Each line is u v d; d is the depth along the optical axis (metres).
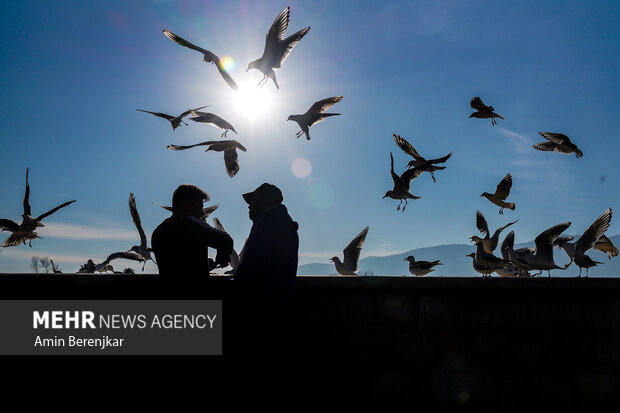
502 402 6.42
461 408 6.43
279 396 5.56
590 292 6.52
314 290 6.53
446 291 6.55
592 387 6.41
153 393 6.21
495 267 11.73
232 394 6.12
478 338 6.50
